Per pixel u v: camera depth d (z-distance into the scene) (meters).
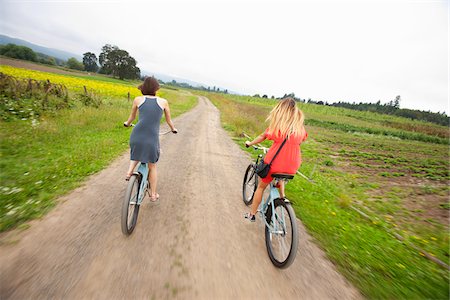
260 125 14.95
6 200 3.25
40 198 3.43
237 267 2.59
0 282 1.99
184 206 3.82
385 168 10.13
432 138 28.23
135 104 3.06
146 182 3.22
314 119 33.47
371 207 5.44
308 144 14.16
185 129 11.41
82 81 28.91
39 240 2.57
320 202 4.90
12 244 2.46
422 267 3.08
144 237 2.85
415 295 2.50
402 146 19.25
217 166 6.33
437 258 3.44
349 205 4.95
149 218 3.30
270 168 2.82
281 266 2.58
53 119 8.20
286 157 2.74
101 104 12.34
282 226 2.76
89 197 3.67
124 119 10.45
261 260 2.78
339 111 62.59
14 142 5.59
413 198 6.48
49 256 2.35
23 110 7.97
